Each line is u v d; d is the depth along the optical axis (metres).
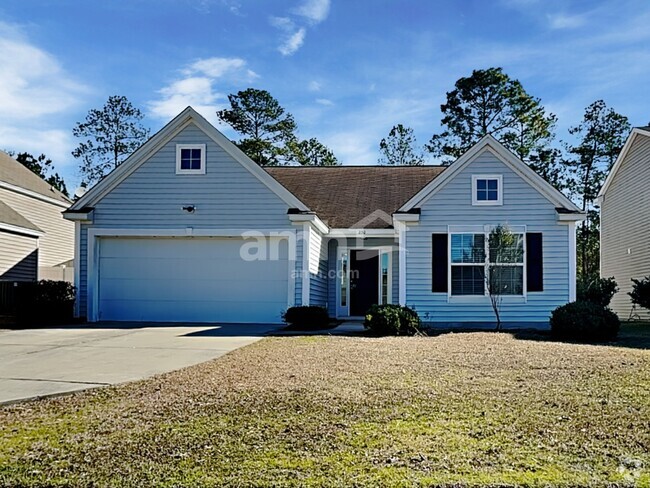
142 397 6.11
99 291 15.47
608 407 5.56
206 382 6.84
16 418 5.36
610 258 23.97
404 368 7.72
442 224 14.77
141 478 3.85
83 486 3.75
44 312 14.62
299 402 5.76
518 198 14.64
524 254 14.52
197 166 15.30
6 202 23.36
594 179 34.22
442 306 14.62
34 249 22.06
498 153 14.72
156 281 15.38
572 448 4.36
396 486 3.67
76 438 4.71
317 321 13.52
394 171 20.55
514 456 4.18
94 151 39.94
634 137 21.28
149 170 15.39
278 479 3.79
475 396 6.02
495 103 36.97
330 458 4.15
